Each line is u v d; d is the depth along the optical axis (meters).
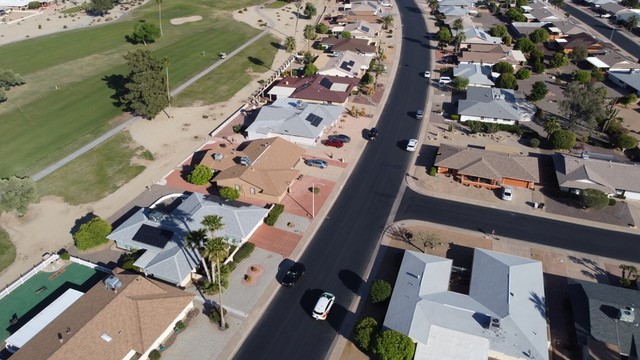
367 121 110.69
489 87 123.25
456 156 90.06
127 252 71.62
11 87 127.44
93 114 113.56
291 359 55.81
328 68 131.88
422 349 54.00
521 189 86.38
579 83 120.38
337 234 75.50
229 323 60.12
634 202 82.94
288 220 78.38
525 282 62.12
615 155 96.69
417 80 133.00
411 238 74.56
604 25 178.25
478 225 77.62
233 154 92.44
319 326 59.97
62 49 156.62
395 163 94.50
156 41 163.12
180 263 65.81
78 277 67.38
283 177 84.94
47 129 106.81
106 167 93.31
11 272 69.00
